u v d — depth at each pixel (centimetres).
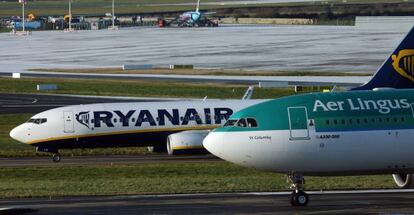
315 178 14938
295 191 12169
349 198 12912
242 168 16725
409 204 12281
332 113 12012
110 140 19312
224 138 11962
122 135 19312
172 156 19662
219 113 19738
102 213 11712
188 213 11650
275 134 11819
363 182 14488
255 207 12125
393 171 12294
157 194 13550
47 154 19950
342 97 12256
